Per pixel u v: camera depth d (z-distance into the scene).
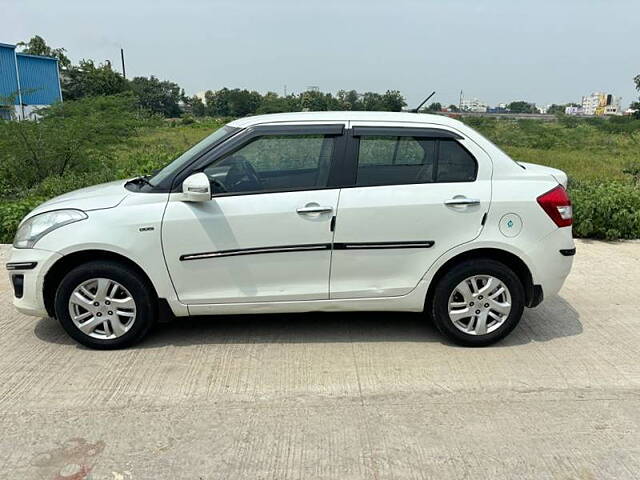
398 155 3.91
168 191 3.86
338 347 4.08
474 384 3.55
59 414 3.17
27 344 4.10
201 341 4.16
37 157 11.10
